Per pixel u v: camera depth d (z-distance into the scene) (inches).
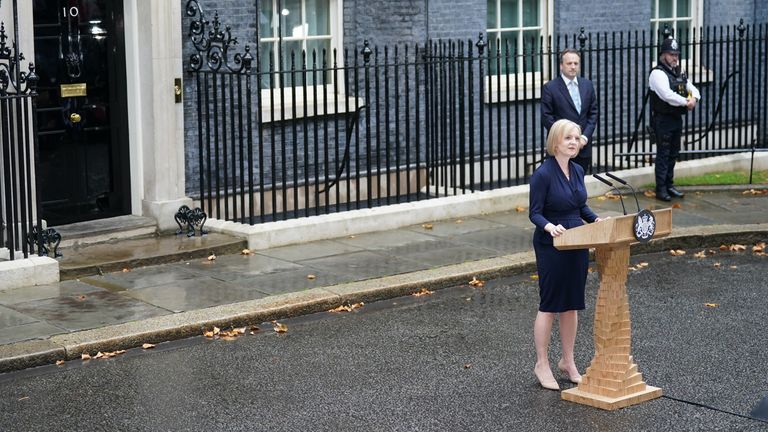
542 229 284.5
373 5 507.2
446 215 478.9
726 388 289.4
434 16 524.7
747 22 651.5
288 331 342.6
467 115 541.6
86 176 434.9
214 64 435.2
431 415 271.6
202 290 373.4
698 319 353.1
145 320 337.7
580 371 304.7
